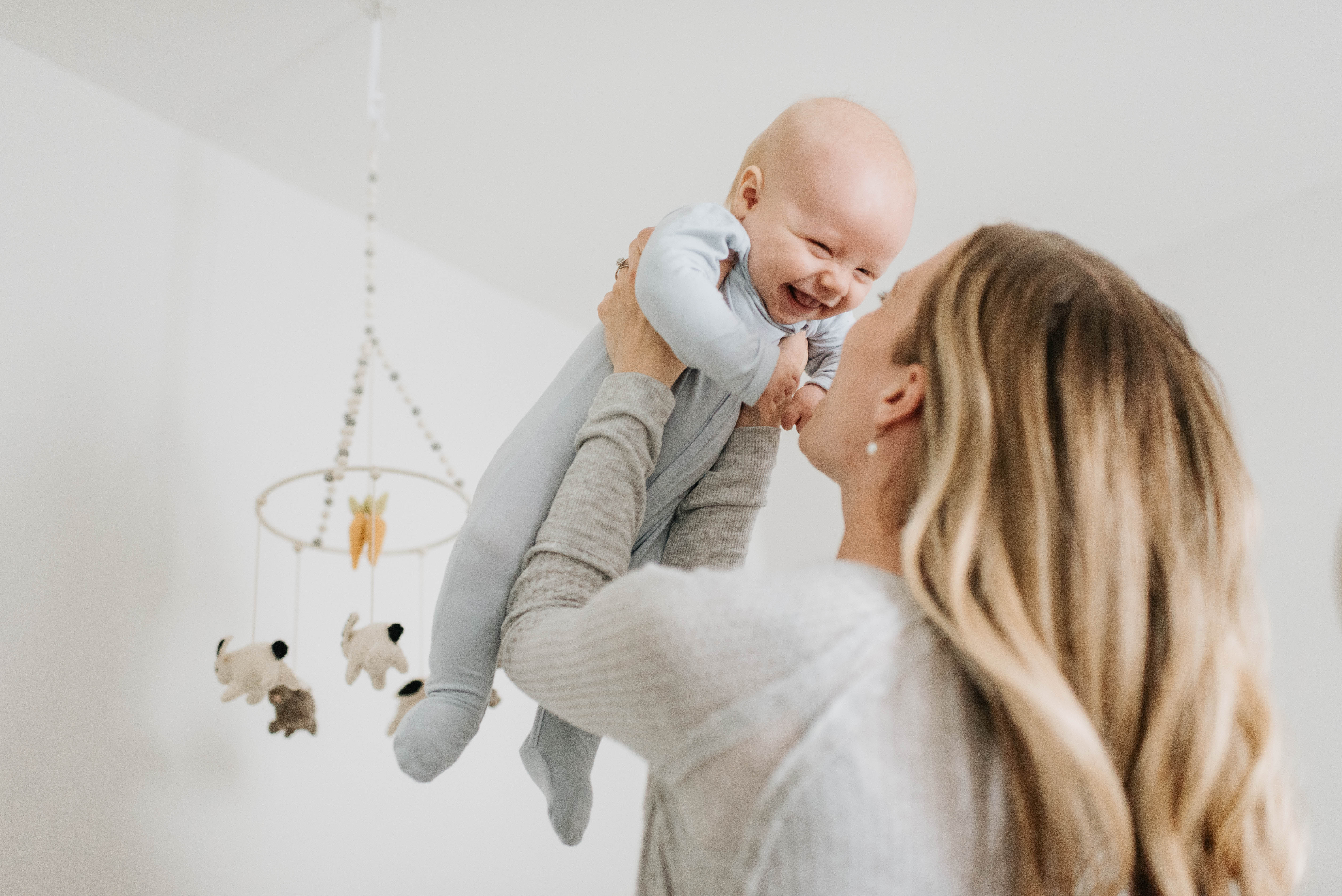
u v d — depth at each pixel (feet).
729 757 1.88
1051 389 2.10
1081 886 1.96
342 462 6.44
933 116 7.44
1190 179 8.30
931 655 1.99
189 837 6.59
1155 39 6.64
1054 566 2.00
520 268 9.57
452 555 2.91
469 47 6.62
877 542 2.33
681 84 7.00
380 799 7.76
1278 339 8.40
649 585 2.04
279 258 8.01
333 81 6.98
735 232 3.02
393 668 7.53
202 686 6.86
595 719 2.16
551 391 3.14
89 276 6.79
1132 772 2.00
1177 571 2.05
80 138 6.91
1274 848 2.10
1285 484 8.06
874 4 6.27
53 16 6.35
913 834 1.84
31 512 6.21
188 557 6.95
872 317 2.62
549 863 8.79
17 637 6.01
